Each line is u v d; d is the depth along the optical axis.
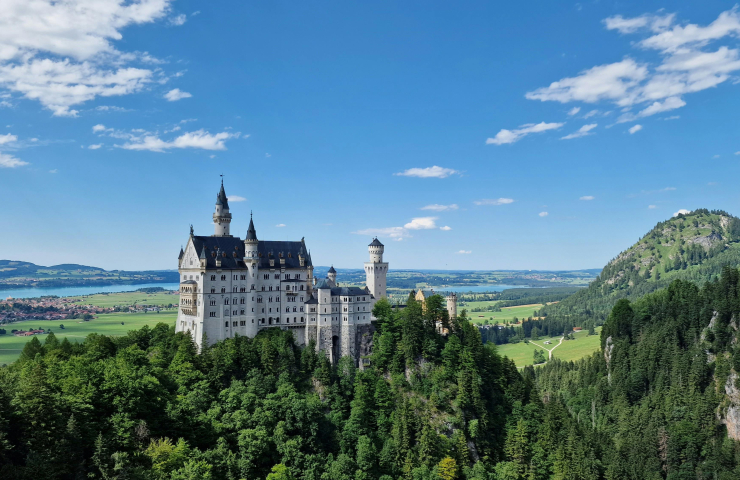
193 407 158.50
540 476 179.50
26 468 102.62
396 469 170.88
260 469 155.50
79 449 116.75
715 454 199.50
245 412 165.50
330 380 195.38
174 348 193.12
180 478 120.94
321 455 167.50
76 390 133.00
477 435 187.88
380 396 191.75
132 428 132.88
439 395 194.75
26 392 115.19
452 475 166.62
